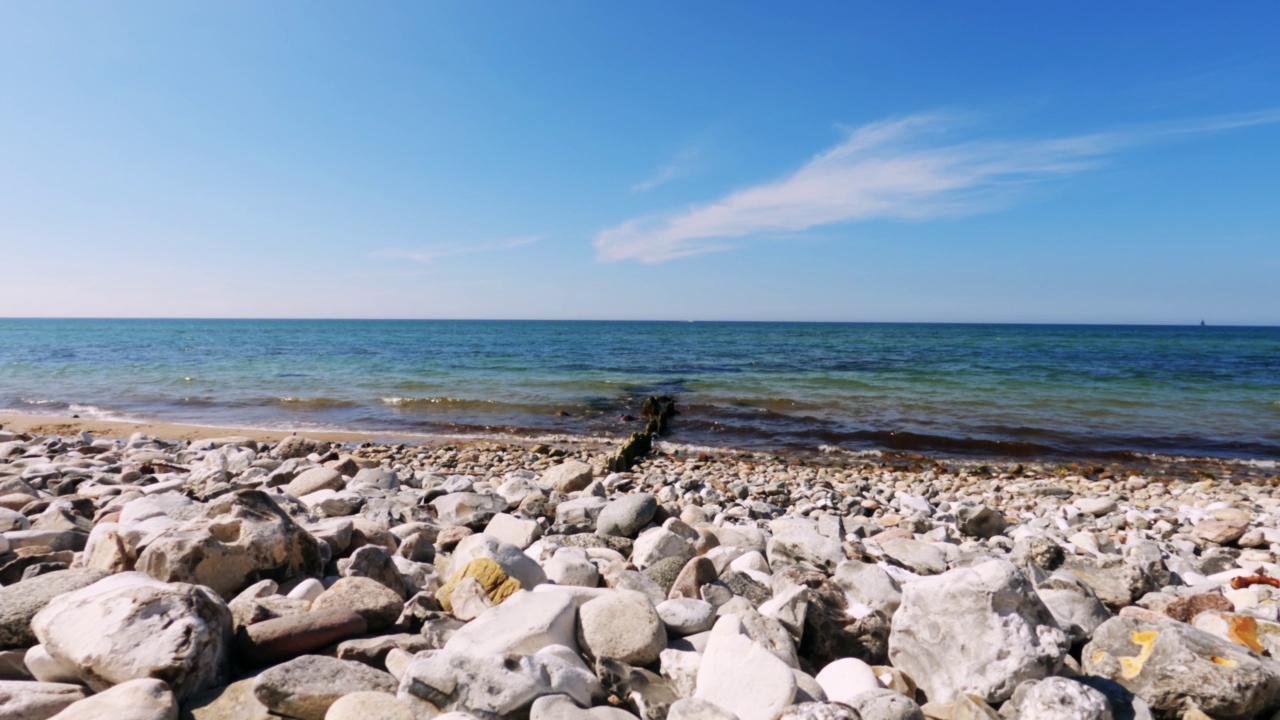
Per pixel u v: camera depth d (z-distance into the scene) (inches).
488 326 5851.4
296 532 148.8
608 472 450.6
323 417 727.1
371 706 90.9
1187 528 308.8
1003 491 425.4
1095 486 446.6
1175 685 104.0
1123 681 110.0
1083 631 126.6
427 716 90.8
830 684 112.8
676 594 148.6
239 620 115.3
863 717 96.7
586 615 120.0
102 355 1612.9
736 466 500.7
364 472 317.1
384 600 126.8
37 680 100.6
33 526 187.5
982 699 105.3
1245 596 181.3
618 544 209.3
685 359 1567.4
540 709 91.5
